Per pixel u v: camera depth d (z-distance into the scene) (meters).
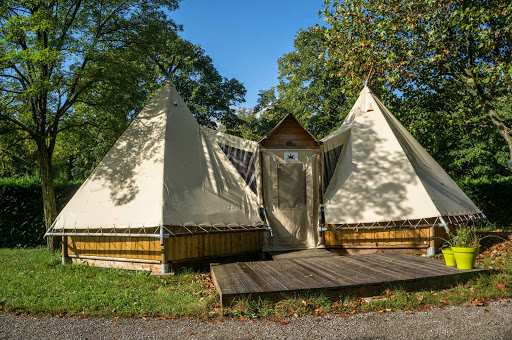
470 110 13.47
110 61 10.45
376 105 11.23
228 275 6.57
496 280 6.35
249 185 10.01
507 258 8.48
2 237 12.42
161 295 6.22
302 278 6.18
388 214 9.33
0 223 12.38
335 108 25.41
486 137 19.45
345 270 6.77
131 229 8.30
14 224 12.58
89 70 10.37
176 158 9.23
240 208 9.52
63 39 10.34
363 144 10.59
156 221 7.98
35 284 6.94
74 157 24.14
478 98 12.51
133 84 11.43
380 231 9.45
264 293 5.34
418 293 5.81
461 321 4.70
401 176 9.77
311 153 10.33
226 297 5.25
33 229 12.73
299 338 4.29
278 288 5.52
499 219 14.79
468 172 21.11
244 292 5.30
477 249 6.74
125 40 11.66
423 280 6.03
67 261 9.26
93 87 11.26
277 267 7.29
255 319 4.96
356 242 9.62
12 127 10.90
